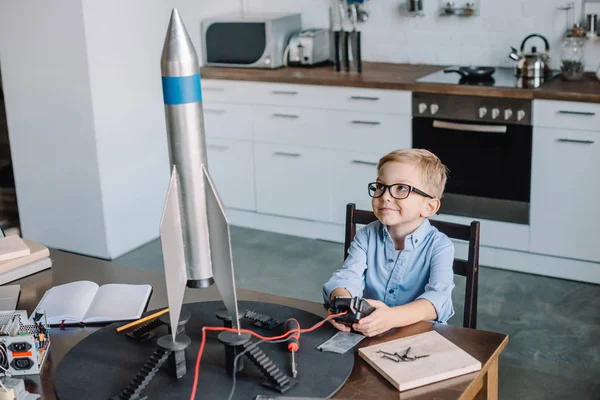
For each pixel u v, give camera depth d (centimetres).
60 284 206
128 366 161
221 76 458
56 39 416
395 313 175
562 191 380
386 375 153
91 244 447
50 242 463
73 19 407
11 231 477
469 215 409
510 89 376
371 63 477
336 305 172
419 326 176
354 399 147
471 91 385
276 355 162
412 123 408
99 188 431
